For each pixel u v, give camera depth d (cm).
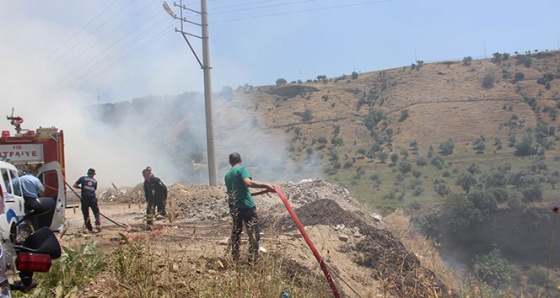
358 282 826
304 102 13900
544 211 4916
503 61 14150
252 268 623
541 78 12800
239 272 591
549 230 4888
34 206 493
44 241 432
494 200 5016
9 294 415
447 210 4847
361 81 14900
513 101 12038
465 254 4712
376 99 13738
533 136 10144
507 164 7988
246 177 732
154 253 625
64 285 594
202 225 1376
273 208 1524
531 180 6288
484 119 11481
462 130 11188
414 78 14225
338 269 836
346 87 14538
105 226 1410
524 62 13862
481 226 4853
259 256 663
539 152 8912
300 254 822
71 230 1301
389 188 7625
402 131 11688
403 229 1688
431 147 10112
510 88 12712
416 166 9138
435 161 8994
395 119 12362
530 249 4825
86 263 640
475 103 12250
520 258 4756
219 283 583
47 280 603
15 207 605
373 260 935
